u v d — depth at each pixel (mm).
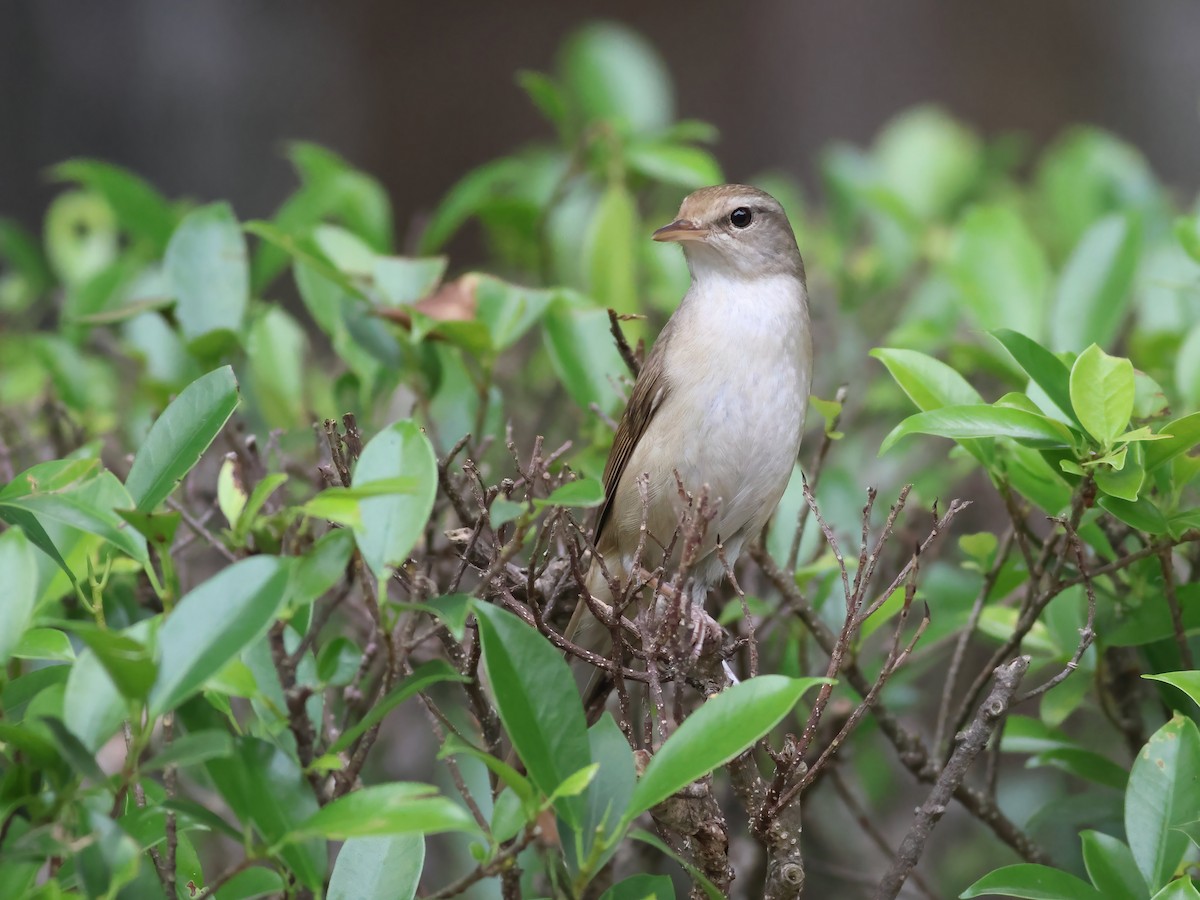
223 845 9906
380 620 5254
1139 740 8344
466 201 12000
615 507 9648
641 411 9445
